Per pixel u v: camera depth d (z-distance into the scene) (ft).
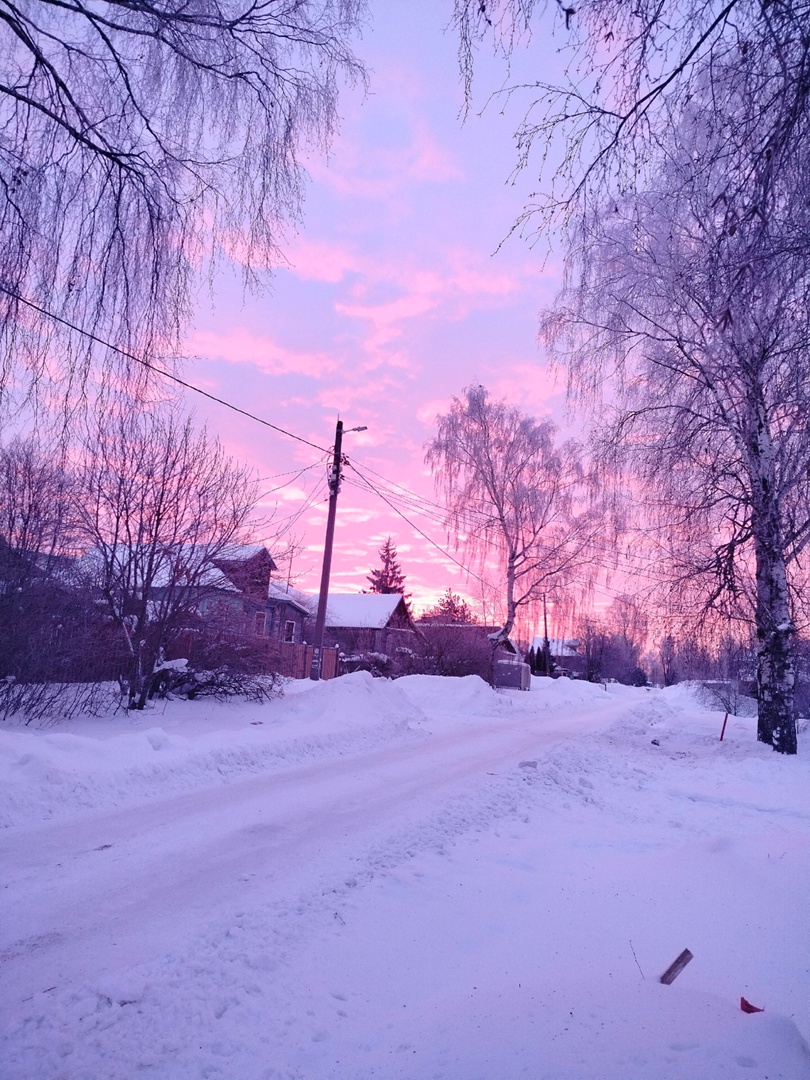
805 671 65.31
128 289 17.20
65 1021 12.67
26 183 16.12
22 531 45.85
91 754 33.55
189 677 56.18
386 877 21.02
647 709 94.68
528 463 106.01
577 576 103.45
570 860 23.30
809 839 23.02
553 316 48.19
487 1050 10.36
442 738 55.52
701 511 45.52
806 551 51.49
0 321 16.03
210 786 33.91
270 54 17.20
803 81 10.21
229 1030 12.46
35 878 20.25
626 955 15.02
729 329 13.07
